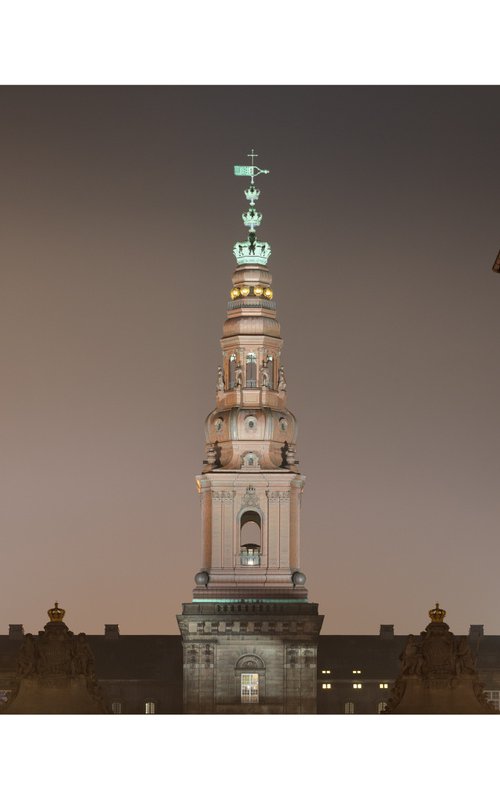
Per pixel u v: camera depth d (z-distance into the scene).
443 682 176.38
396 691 178.88
